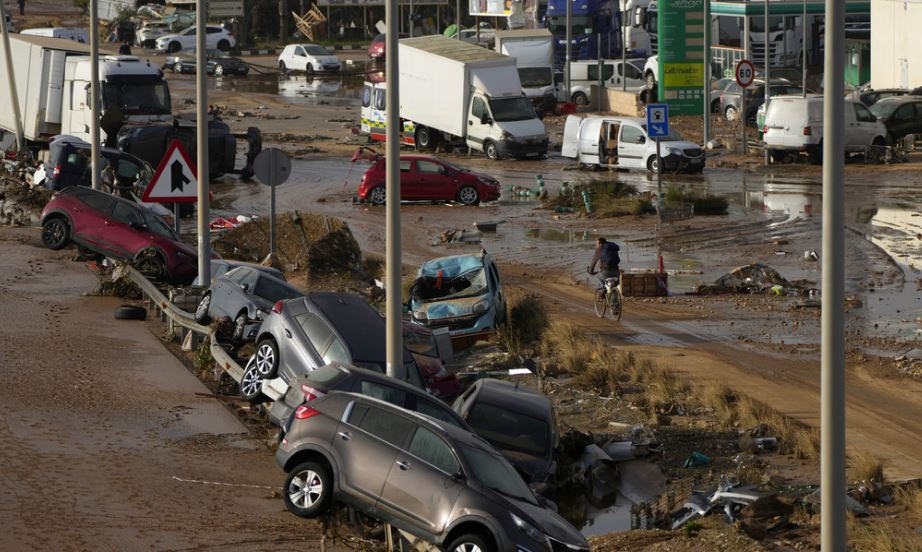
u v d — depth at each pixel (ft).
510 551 86.89
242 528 92.53
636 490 117.91
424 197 293.23
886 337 171.22
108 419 122.21
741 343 170.71
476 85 361.71
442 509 89.56
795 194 294.66
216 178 329.93
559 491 116.88
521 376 152.56
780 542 100.68
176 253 191.83
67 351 149.18
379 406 95.86
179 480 104.17
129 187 252.21
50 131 318.04
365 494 93.20
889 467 121.29
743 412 137.49
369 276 203.72
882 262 220.64
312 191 309.83
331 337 123.54
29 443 109.29
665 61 439.22
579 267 224.12
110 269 200.54
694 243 242.37
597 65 496.23
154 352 154.30
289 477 96.63
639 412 138.92
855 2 513.04
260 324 146.10
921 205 275.18
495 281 180.24
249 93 534.37
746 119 419.13
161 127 292.40
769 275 206.08
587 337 172.86
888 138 355.77
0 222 245.04
